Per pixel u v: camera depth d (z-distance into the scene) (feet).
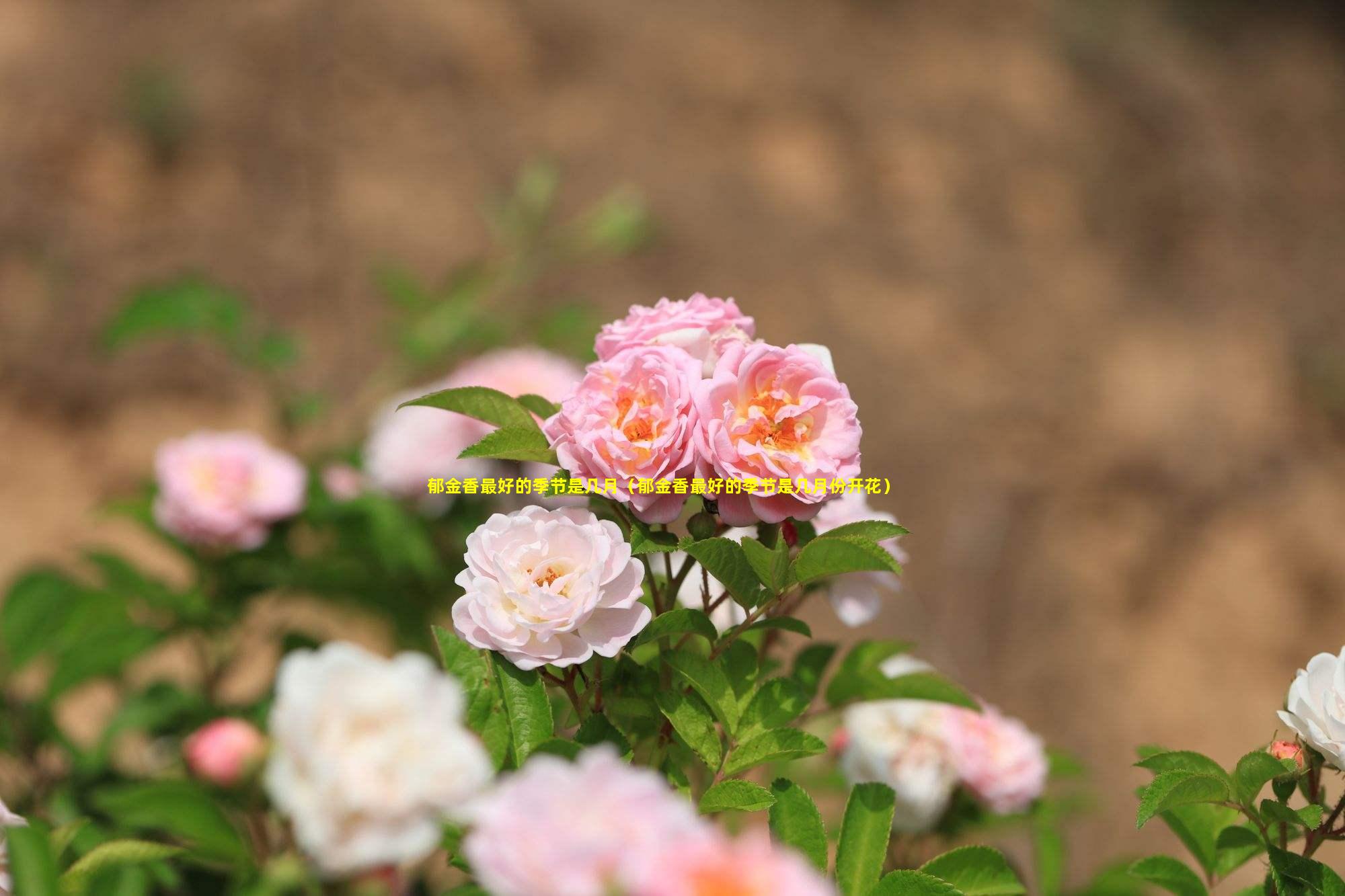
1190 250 23.97
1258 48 29.14
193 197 19.07
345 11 21.56
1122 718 16.46
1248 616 18.06
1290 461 20.11
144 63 19.99
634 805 2.71
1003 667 16.69
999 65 26.20
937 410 19.52
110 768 7.09
